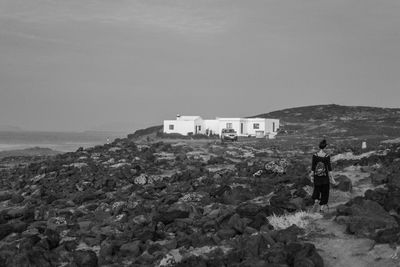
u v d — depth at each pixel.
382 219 12.39
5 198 26.94
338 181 17.53
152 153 45.19
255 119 89.94
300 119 136.75
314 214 14.20
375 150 29.28
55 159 48.97
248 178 23.72
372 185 17.92
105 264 12.59
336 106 162.25
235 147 54.56
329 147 54.94
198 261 10.95
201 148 52.72
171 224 15.45
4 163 56.84
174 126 89.44
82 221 18.23
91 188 26.59
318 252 11.45
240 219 13.86
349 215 13.23
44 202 23.89
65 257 13.03
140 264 11.95
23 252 12.63
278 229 13.08
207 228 14.35
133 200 20.88
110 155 45.00
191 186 23.31
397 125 107.19
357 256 10.98
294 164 27.08
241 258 11.14
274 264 10.22
